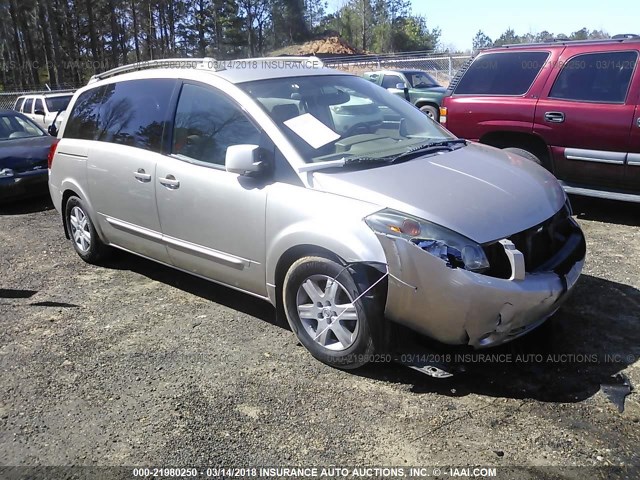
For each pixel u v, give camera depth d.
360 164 3.66
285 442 2.94
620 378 3.36
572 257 3.55
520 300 3.11
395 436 2.95
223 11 65.00
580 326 3.98
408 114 4.68
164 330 4.20
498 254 3.17
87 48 56.31
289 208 3.54
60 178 5.59
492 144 7.10
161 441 2.97
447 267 3.04
